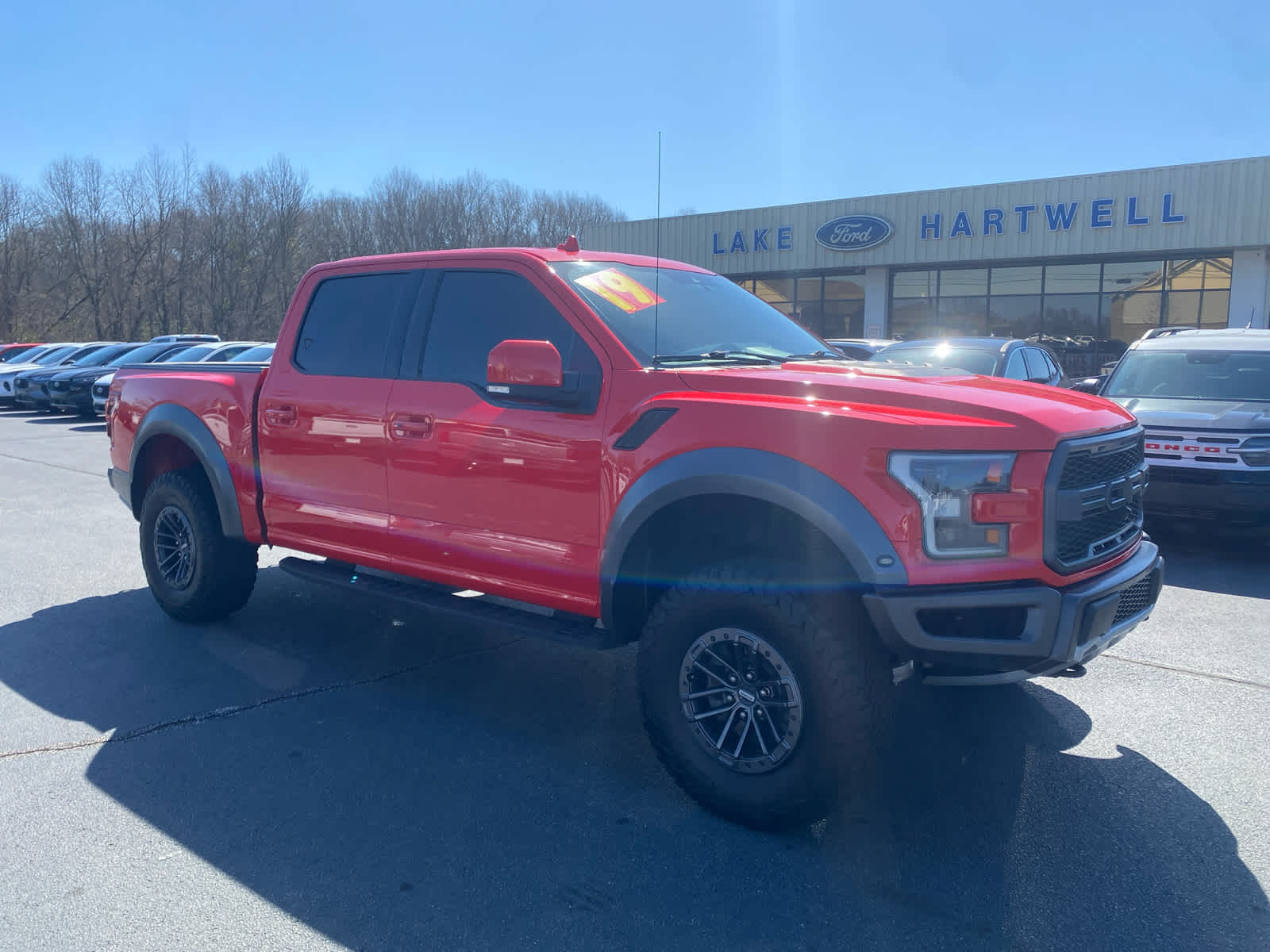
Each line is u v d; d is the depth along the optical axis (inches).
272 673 183.2
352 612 224.2
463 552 153.7
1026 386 142.6
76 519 343.9
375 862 116.0
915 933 102.4
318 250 2341.3
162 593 211.2
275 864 115.6
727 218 1168.2
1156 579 136.0
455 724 159.3
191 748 148.6
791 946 100.2
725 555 131.7
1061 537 115.6
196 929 102.4
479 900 108.3
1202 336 343.3
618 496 133.0
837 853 119.1
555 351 133.9
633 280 160.2
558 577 142.3
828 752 115.6
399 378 165.2
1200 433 268.4
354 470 169.3
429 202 2194.9
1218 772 141.3
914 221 1048.8
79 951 98.4
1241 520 265.6
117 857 117.1
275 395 184.1
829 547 117.0
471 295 160.4
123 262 2278.5
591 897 109.0
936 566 111.8
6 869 114.2
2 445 603.5
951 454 112.6
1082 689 174.4
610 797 134.0
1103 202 948.6
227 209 2295.8
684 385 132.1
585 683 180.5
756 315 174.1
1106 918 105.2
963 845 121.0
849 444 114.3
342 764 143.6
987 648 111.8
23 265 2288.4
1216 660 189.3
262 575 259.4
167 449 215.6
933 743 152.3
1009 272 1051.3
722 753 124.7
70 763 142.9
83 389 787.4
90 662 187.8
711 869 115.0
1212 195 898.1
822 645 114.7
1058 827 125.3
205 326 2338.8
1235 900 108.6
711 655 125.0
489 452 148.2
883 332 1109.1
